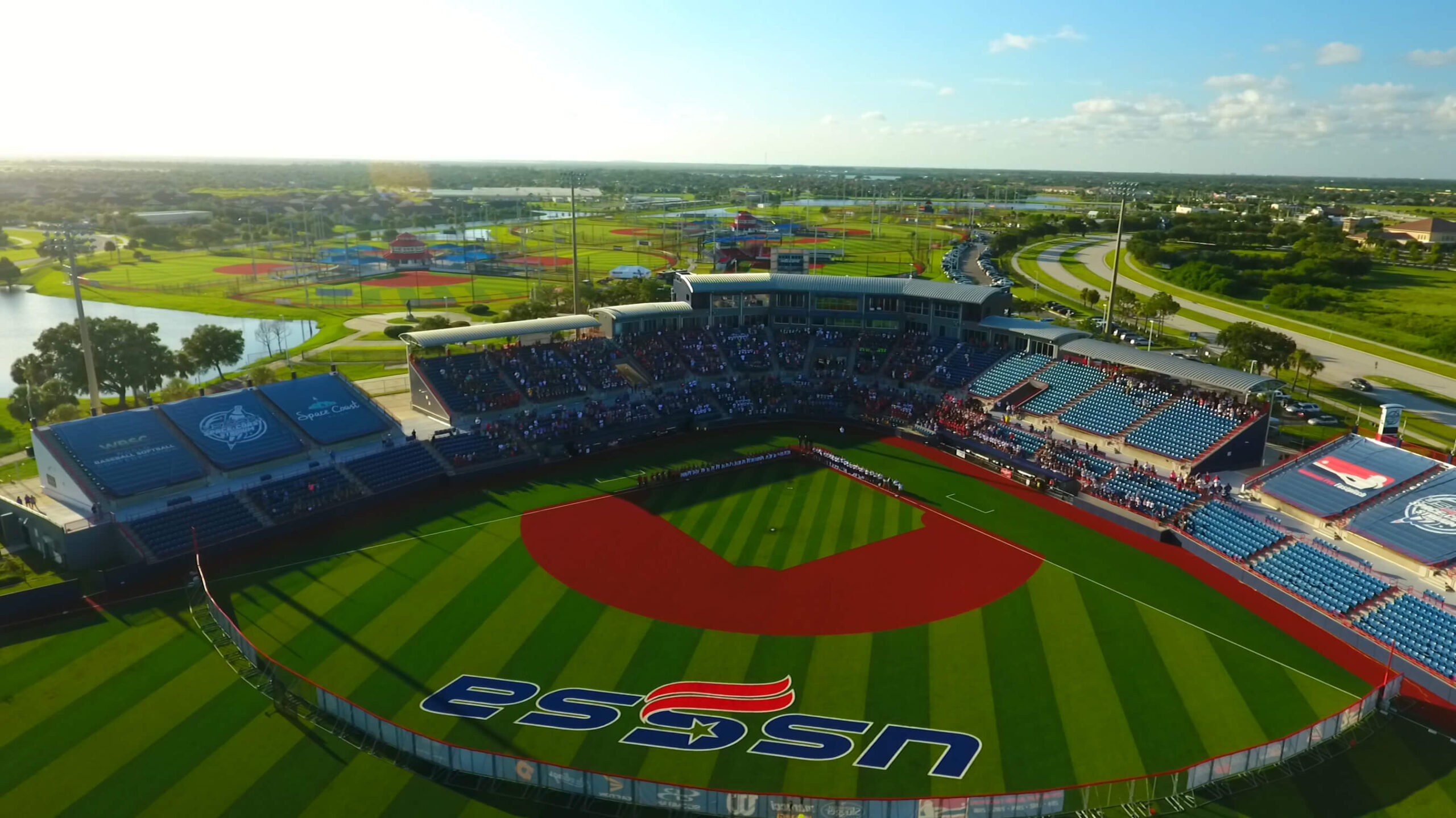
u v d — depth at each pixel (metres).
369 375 114.19
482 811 36.22
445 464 79.38
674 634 51.50
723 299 112.56
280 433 76.12
